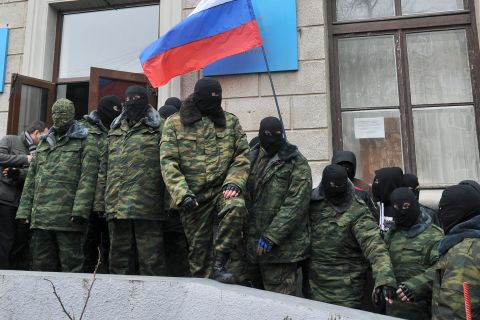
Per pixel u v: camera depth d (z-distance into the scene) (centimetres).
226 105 529
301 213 302
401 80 533
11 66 597
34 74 593
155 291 245
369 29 547
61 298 253
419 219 302
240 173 285
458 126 515
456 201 247
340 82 546
